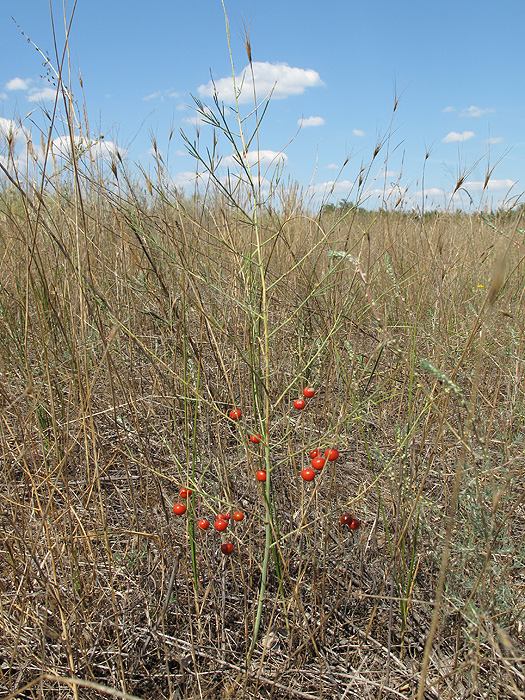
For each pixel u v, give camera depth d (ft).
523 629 5.84
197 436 9.38
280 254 13.85
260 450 7.38
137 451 9.15
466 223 16.28
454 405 8.71
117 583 7.14
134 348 10.48
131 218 9.48
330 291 11.12
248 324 8.40
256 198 6.31
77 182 7.46
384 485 8.54
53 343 9.76
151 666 6.10
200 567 7.26
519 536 7.32
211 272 10.19
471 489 6.25
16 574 6.56
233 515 6.21
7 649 5.99
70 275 9.11
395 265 13.60
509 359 9.73
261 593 5.95
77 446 9.04
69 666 5.64
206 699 5.64
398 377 9.73
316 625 6.42
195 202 11.64
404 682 5.83
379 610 6.71
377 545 7.61
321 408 10.14
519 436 7.27
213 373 10.78
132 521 7.88
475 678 5.09
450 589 6.20
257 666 6.05
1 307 11.32
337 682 5.83
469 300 11.31
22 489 8.18
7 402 7.73
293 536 7.23
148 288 9.87
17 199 13.91
